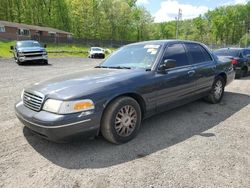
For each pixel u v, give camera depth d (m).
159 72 4.15
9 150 3.47
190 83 4.80
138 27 80.38
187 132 4.17
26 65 16.45
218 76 5.85
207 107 5.68
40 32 50.03
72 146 3.61
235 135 4.04
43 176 2.85
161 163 3.13
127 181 2.75
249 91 7.69
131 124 3.77
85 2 64.94
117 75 3.82
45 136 3.26
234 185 2.68
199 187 2.64
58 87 3.43
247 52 11.25
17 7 59.72
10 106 5.64
